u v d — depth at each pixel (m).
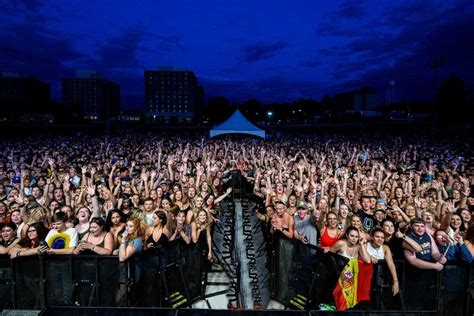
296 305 4.96
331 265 4.55
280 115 132.75
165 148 23.12
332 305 4.59
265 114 131.62
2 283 4.18
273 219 5.83
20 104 86.62
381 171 10.45
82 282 4.18
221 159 17.66
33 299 4.16
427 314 3.78
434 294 4.17
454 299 4.16
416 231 4.24
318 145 27.67
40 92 157.25
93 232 4.50
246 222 9.79
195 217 6.04
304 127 67.88
